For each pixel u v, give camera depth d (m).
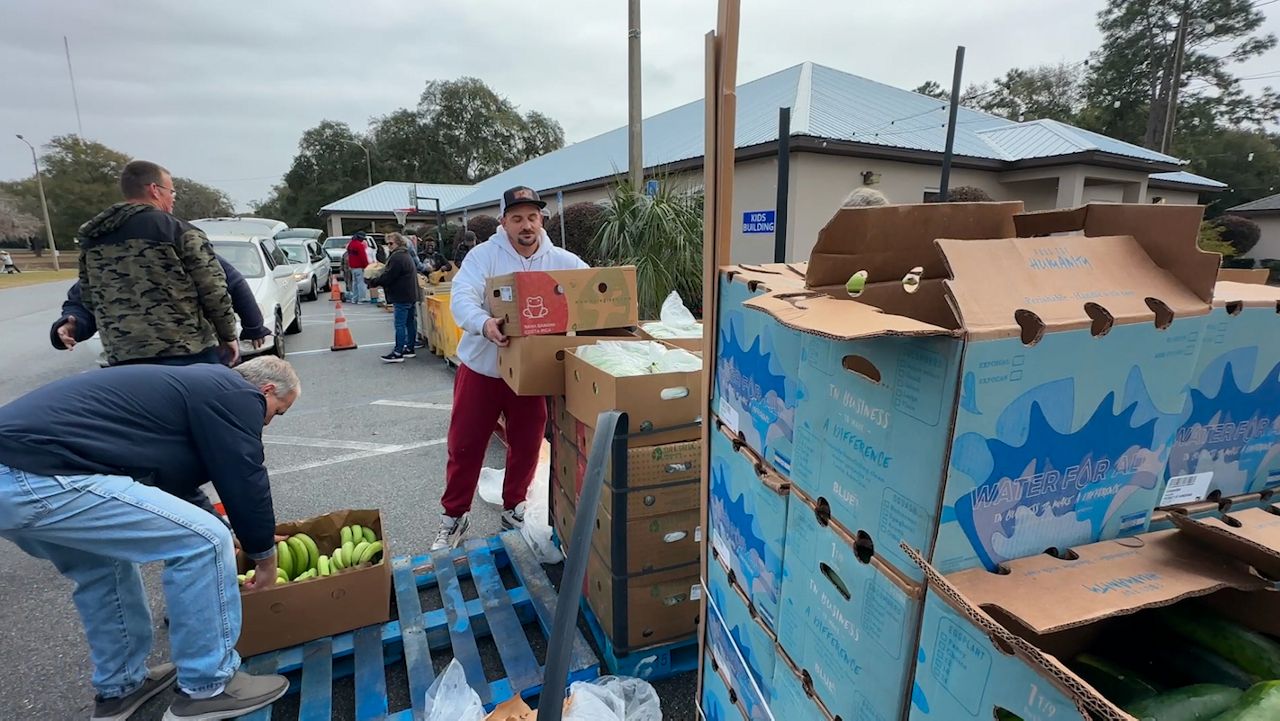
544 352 2.50
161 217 2.85
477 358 2.81
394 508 3.65
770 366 1.24
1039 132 12.00
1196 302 0.88
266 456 4.52
